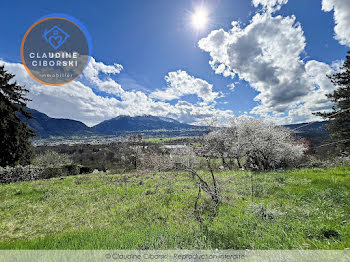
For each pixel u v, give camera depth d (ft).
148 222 17.25
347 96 63.05
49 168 57.82
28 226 19.34
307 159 64.90
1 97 65.05
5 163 62.49
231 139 36.32
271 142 49.93
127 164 84.99
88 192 32.22
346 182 23.94
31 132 74.84
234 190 25.36
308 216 14.40
